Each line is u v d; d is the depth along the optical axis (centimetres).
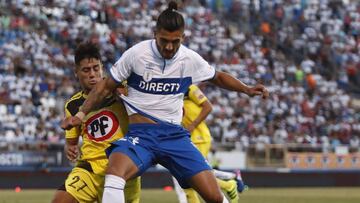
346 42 9456
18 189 6016
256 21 9319
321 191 5988
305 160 6994
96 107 1895
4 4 7825
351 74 9150
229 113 7550
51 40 7775
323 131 8019
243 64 8544
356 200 4591
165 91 1767
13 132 6494
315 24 9525
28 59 7331
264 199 4644
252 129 7475
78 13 8181
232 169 6662
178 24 1691
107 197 1695
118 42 8038
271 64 8712
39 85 7088
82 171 1897
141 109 1775
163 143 1770
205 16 8919
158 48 1736
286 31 9300
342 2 9906
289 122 7900
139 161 1739
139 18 8431
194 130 2605
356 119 8331
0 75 6988
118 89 1808
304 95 8362
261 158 6819
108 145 1888
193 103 2550
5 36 7469
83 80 1903
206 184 1755
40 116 6788
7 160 6038
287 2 9594
